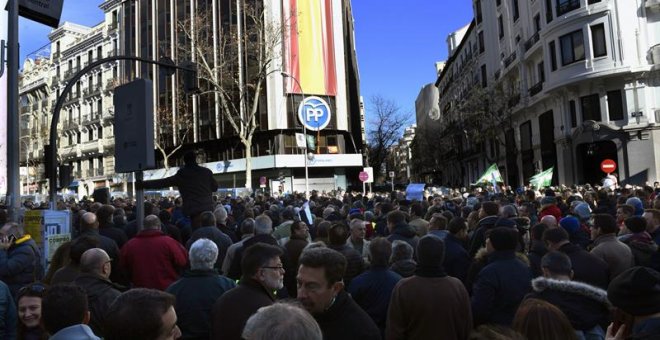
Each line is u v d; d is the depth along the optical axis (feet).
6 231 18.30
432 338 12.55
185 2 171.94
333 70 159.84
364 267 18.47
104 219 24.82
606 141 96.43
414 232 22.58
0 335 14.10
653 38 91.81
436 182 282.56
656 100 92.07
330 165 154.61
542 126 119.34
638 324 8.02
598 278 15.99
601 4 92.94
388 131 179.32
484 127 135.03
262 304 11.33
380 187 183.62
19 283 17.89
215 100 164.35
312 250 10.43
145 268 17.30
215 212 27.84
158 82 180.04
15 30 29.73
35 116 231.91
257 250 11.94
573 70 97.09
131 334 6.81
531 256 18.12
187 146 174.91
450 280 13.21
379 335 10.50
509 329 6.97
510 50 138.31
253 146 157.89
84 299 9.80
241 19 156.35
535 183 69.36
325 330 10.07
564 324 7.91
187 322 13.29
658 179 90.02
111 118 193.88
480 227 22.25
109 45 203.41
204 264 14.01
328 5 161.17
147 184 23.73
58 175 41.11
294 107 153.58
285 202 53.98
